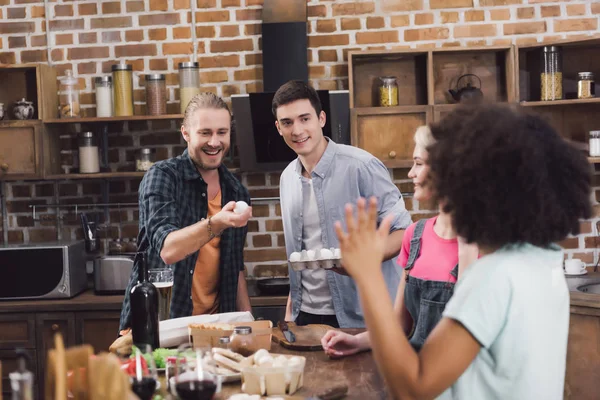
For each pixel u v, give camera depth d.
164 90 4.23
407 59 4.31
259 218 4.43
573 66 4.17
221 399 1.70
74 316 3.97
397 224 2.84
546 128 1.30
